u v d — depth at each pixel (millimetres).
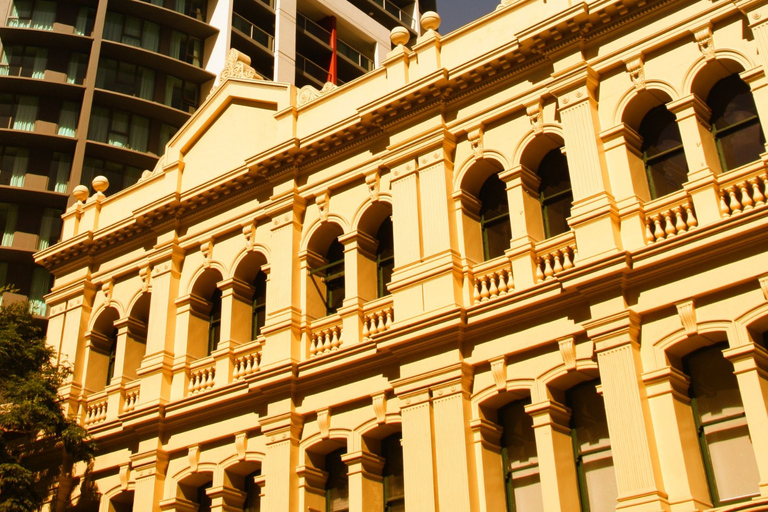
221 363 24250
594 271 18219
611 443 17094
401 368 20516
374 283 23203
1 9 50500
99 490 25281
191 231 26797
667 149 19703
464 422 19141
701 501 16281
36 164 47719
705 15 19297
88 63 49906
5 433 25031
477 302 20391
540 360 18938
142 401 25000
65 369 26297
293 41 53438
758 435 15945
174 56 51938
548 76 21281
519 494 18922
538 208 21031
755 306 16656
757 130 18672
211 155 27594
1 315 25578
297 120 25844
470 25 23266
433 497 18797
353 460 20922
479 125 21844
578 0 21281
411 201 22031
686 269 17578
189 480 23797
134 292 27469
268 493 21547
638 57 19953
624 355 17531
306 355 22812
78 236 28984
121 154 48438
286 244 24125
